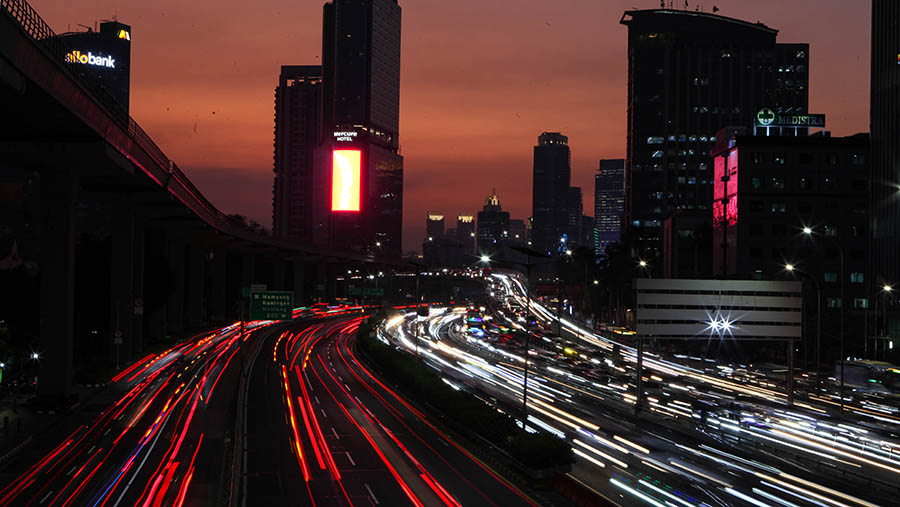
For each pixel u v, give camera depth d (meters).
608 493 36.47
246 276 183.75
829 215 132.00
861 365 77.75
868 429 53.31
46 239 65.56
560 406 63.56
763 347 103.62
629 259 177.38
